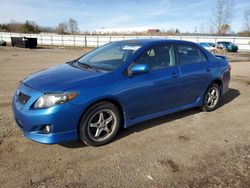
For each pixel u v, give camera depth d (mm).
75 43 54719
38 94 3357
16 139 3881
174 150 3734
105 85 3641
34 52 25672
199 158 3529
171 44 4711
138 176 3070
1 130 4168
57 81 3564
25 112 3350
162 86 4320
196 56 5156
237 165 3369
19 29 85500
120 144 3861
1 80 8453
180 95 4746
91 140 3674
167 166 3303
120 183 2932
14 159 3340
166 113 4633
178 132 4379
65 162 3320
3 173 3033
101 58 4461
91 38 53500
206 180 3029
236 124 4855
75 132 3496
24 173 3053
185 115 5234
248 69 13719
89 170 3166
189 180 3021
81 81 3551
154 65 4324
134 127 4500
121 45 4715
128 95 3865
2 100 5902
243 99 6719
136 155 3557
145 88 4059
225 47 35281
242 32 48312
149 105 4246
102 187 2855
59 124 3320
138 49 4230
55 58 18797
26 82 3766
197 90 5082
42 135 3350
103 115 3760
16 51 25922
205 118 5121
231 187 2912
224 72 5648
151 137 4137
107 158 3453
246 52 37312
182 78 4648
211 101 5527
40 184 2869
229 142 4062
